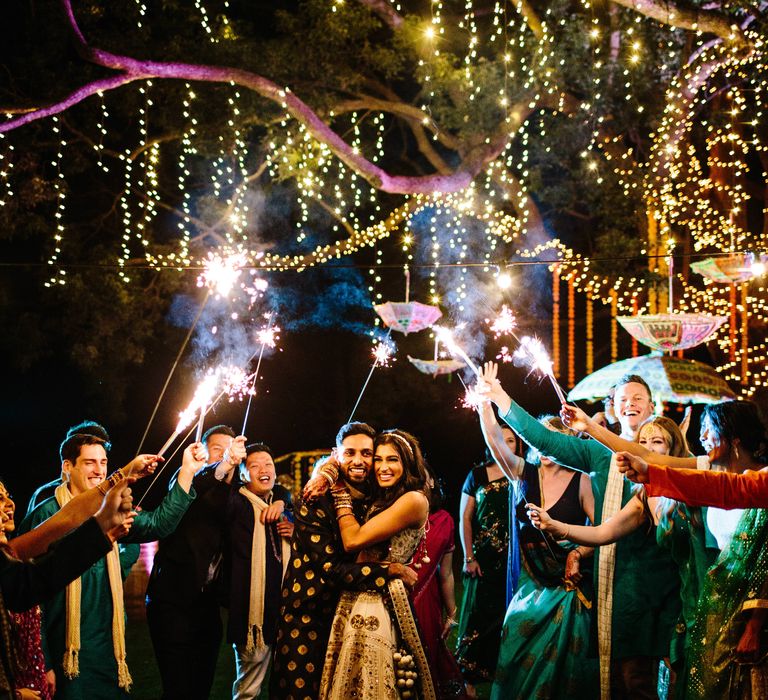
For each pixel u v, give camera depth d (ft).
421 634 13.98
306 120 44.32
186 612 17.78
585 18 48.06
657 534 15.24
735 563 13.23
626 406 17.34
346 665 13.70
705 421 14.33
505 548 20.42
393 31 53.36
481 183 52.85
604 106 47.85
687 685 13.67
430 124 49.06
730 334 40.86
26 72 46.93
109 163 54.95
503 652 16.92
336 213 50.55
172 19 50.67
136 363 53.88
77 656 15.66
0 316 53.57
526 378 53.83
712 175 47.78
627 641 16.03
